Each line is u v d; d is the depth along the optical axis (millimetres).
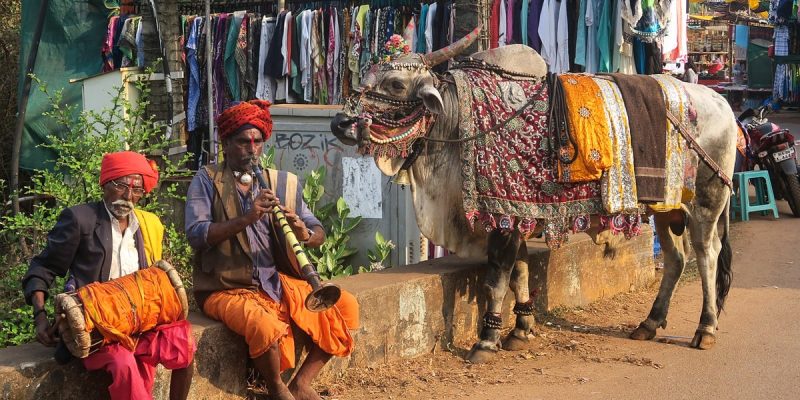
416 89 7332
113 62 14852
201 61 14062
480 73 7707
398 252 10352
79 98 14656
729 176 8203
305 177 10688
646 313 9500
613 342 8375
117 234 5445
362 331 7215
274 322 5910
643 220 9344
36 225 9156
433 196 7703
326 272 10297
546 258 9109
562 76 7730
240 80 14008
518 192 7422
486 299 8109
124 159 5379
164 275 5398
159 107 12703
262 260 6164
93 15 14984
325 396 6758
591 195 7539
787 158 14281
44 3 13219
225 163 6172
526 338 8180
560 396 6820
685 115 7895
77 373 5367
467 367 7602
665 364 7652
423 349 7836
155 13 12609
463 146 7449
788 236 13078
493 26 12016
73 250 5328
